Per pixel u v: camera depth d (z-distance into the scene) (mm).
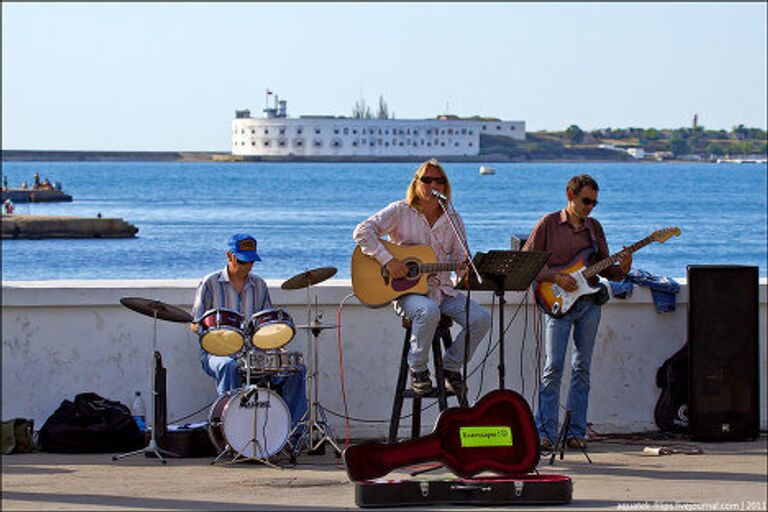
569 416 10531
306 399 10594
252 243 10539
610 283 11664
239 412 10148
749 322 11266
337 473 9867
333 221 67500
